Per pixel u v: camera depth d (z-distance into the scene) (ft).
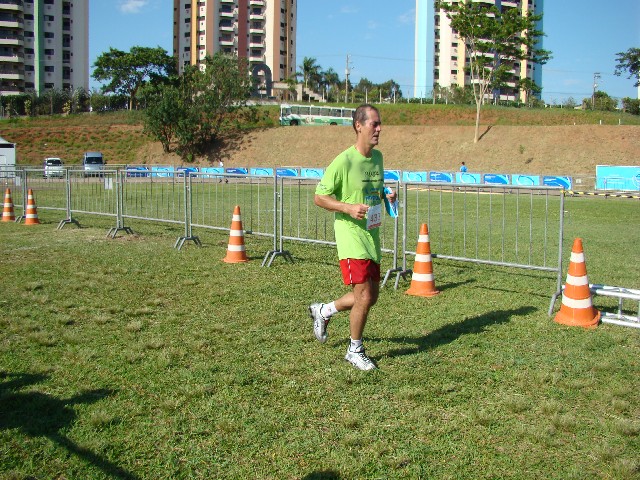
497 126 160.15
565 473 10.13
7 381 13.93
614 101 215.31
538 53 152.25
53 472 10.00
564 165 138.92
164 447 10.89
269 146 175.11
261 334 18.04
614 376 14.76
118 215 41.04
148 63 247.29
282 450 10.81
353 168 14.79
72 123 199.41
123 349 16.43
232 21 303.27
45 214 56.34
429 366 15.34
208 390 13.48
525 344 17.29
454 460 10.55
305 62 290.35
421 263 24.17
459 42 291.99
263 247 36.52
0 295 22.75
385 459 10.54
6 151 123.75
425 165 152.87
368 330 18.62
